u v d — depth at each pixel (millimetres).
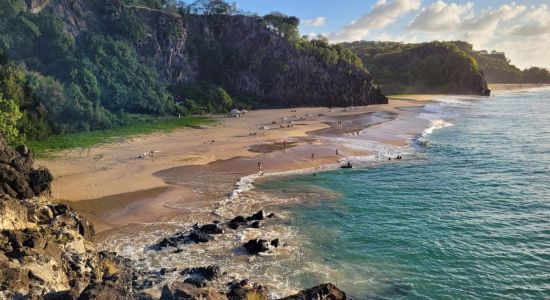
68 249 25734
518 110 123750
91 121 77125
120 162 55750
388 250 31312
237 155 61156
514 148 66938
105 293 18016
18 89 64688
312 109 124062
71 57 89938
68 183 46094
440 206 40750
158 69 114125
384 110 121750
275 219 37281
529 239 33062
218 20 136500
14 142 51781
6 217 24484
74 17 100875
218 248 31234
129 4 117250
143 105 94688
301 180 50031
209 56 131500
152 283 24812
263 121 95562
